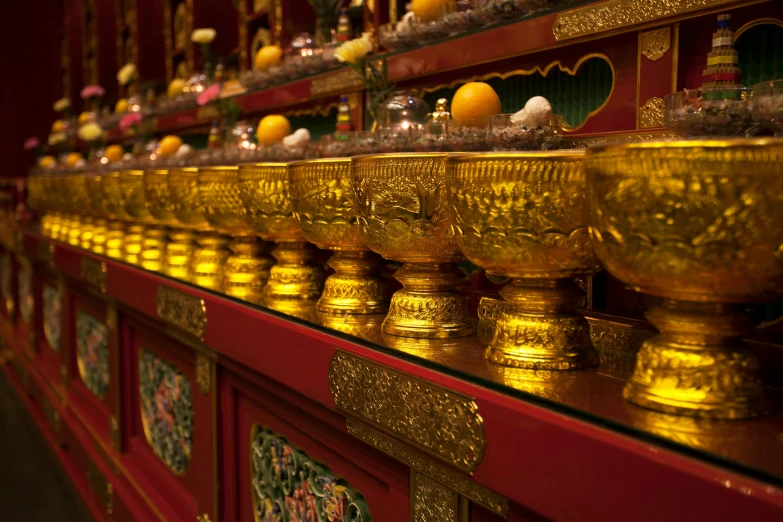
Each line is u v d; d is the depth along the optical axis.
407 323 0.79
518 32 1.08
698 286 0.49
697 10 0.84
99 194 2.00
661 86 0.92
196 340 1.29
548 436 0.53
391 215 0.77
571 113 1.12
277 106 1.90
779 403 0.55
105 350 2.05
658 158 0.46
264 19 2.42
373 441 0.79
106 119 3.31
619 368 0.67
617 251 0.51
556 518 0.52
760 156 0.43
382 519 0.84
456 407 0.62
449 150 0.99
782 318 0.74
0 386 3.73
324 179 0.90
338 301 0.95
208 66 2.48
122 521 1.77
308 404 0.95
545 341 0.66
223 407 1.25
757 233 0.45
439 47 1.24
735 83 0.69
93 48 4.36
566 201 0.61
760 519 0.39
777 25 0.82
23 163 5.16
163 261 1.66
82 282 2.21
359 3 1.81
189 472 1.45
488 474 0.59
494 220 0.63
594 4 0.96
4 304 4.31
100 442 2.03
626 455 0.47
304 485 1.02
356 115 1.55
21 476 2.54
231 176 1.20
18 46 5.12
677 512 0.44
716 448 0.44
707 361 0.52
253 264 1.24
